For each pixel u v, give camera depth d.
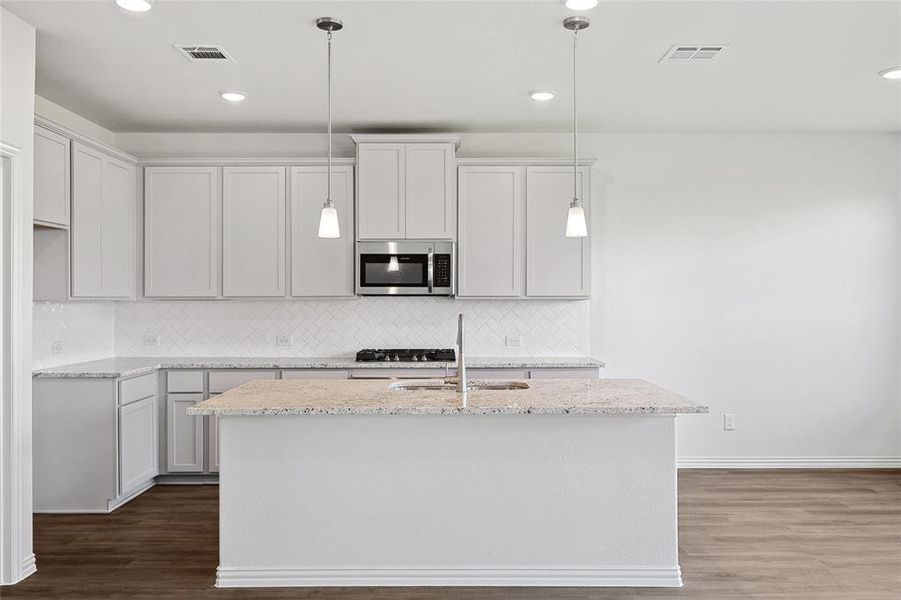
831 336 5.62
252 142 5.59
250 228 5.28
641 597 3.11
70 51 3.75
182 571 3.44
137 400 4.70
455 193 5.25
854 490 4.90
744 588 3.21
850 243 5.61
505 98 4.64
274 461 3.24
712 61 3.95
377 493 3.24
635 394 3.36
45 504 4.39
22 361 3.33
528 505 3.24
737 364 5.61
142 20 3.34
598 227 5.59
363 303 5.61
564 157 5.47
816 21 3.39
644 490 3.24
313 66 4.00
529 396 3.31
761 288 5.62
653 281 5.61
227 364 5.04
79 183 4.46
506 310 5.61
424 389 3.79
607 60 3.92
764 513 4.36
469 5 3.20
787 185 5.61
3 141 3.16
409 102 4.73
